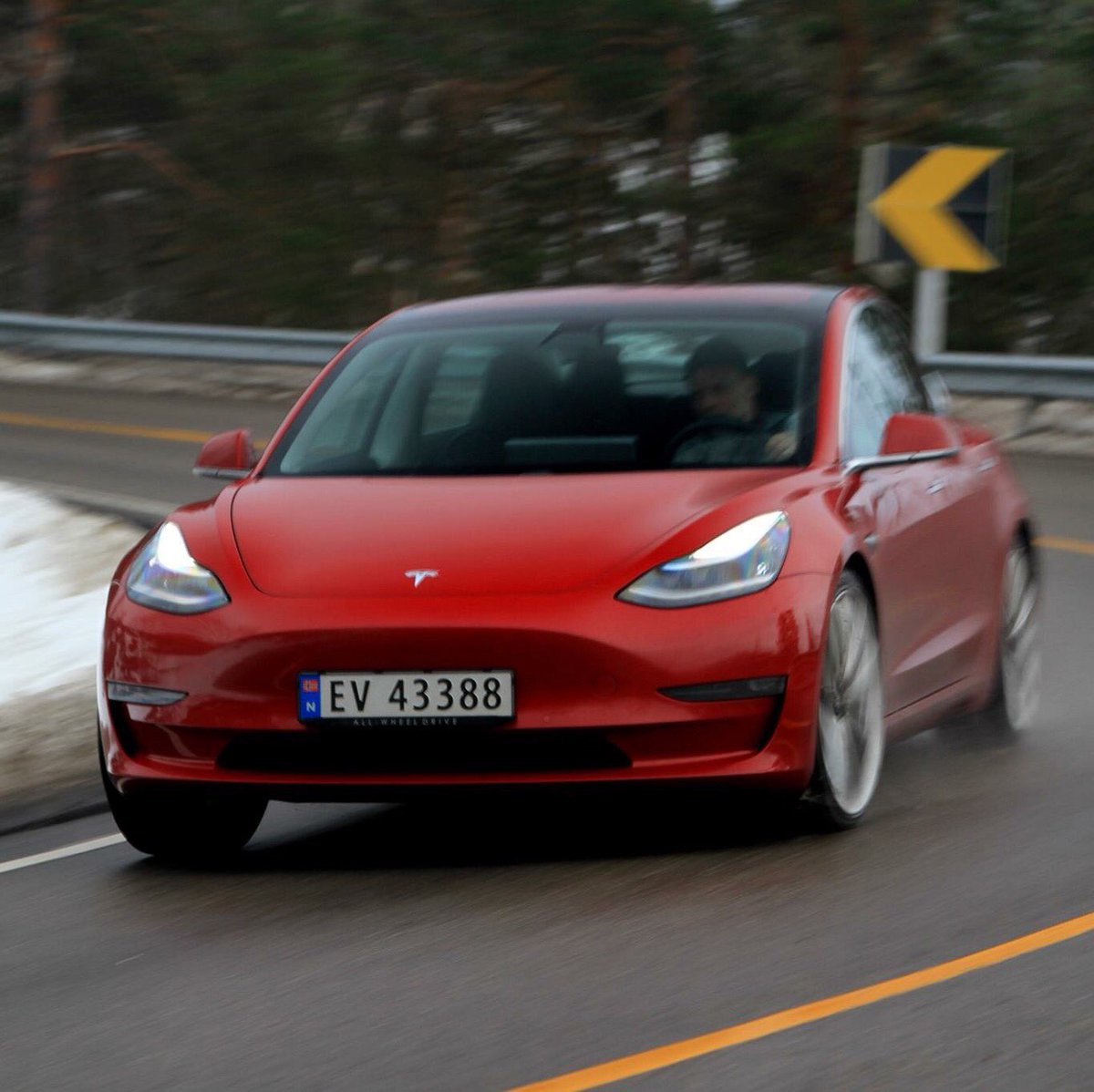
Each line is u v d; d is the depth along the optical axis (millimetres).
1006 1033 11531
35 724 21922
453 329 19578
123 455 49406
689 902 14844
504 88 98000
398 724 15750
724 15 94562
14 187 110062
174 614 16422
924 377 21656
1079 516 39156
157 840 17281
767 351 18703
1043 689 24688
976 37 90750
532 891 15477
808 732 16047
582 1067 11227
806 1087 10766
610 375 18578
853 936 13711
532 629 15586
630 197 96000
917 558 18719
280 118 101250
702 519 16344
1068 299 91062
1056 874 15250
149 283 106375
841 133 91250
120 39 103562
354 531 16656
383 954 13859
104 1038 12328
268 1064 11602
